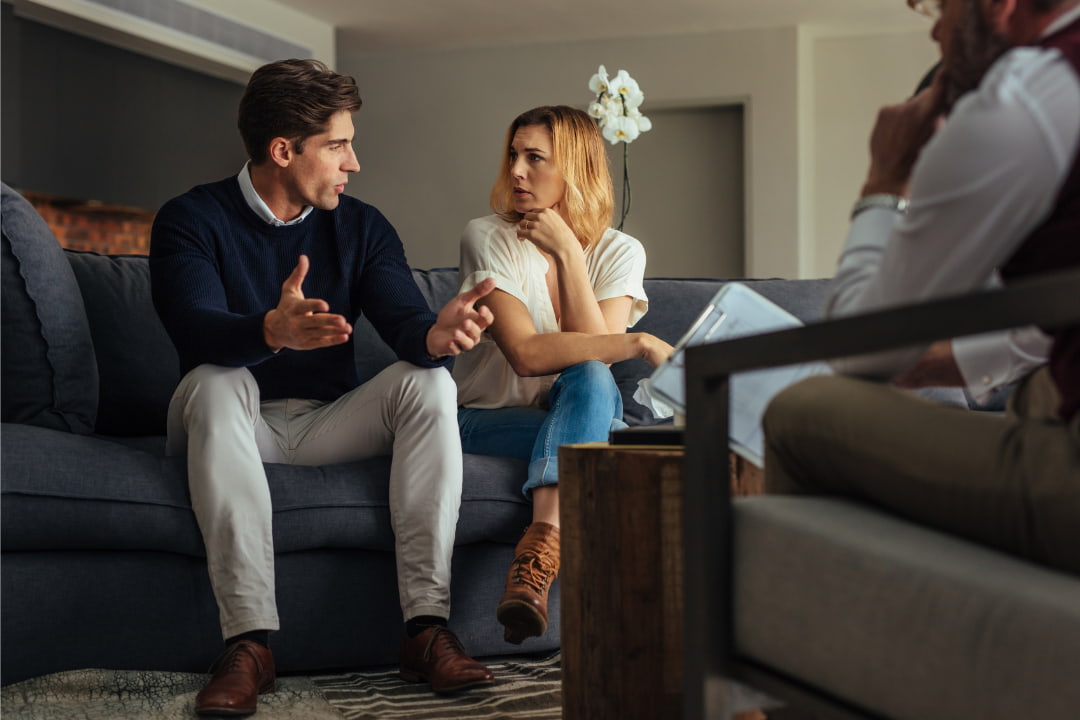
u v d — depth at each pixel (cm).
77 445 167
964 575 72
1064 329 80
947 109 93
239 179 197
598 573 124
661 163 766
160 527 166
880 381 97
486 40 770
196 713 151
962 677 70
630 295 232
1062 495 73
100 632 165
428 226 796
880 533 81
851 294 96
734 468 123
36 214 192
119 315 225
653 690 119
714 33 746
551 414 190
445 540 178
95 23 574
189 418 169
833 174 762
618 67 761
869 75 757
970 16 87
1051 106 77
